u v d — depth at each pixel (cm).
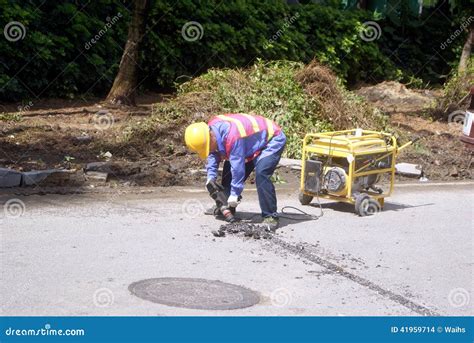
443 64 2308
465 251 820
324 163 959
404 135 1426
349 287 686
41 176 974
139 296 623
